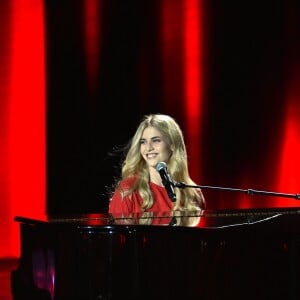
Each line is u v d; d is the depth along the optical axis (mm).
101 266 7336
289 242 6797
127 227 7309
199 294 6938
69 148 18984
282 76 20531
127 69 19172
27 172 18734
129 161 9938
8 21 18203
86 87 18859
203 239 6922
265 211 9352
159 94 19562
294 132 20875
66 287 7496
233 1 19969
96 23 18781
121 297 7281
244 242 6852
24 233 8492
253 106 20578
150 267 7195
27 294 8234
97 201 19109
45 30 18516
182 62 19734
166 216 8461
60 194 19000
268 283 6820
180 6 19594
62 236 7555
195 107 20031
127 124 19234
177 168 10023
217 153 20422
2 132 18453
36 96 18672
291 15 20203
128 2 18984
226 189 8336
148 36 19312
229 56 20172
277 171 20938
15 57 18359
